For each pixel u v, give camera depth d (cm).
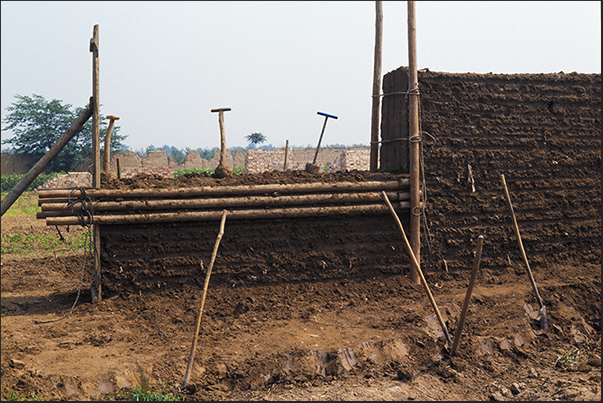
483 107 858
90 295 784
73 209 715
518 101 877
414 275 804
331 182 807
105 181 762
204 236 755
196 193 754
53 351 582
